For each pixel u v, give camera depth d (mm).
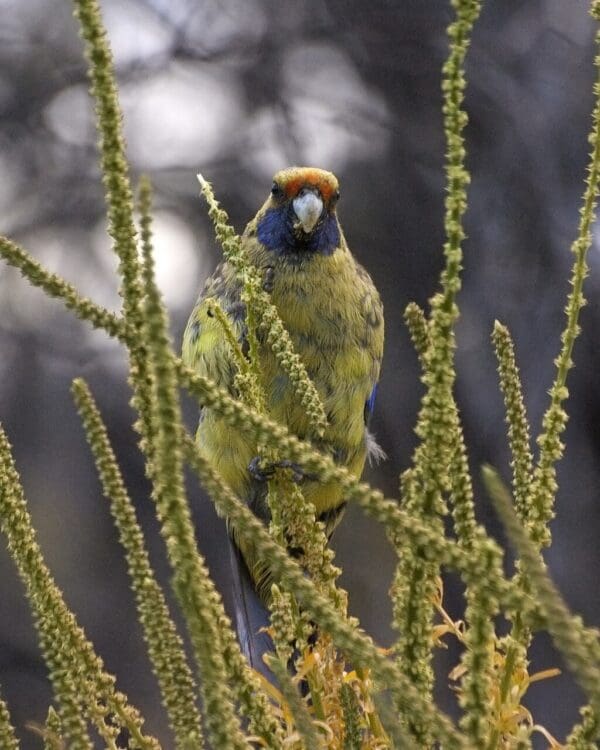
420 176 15578
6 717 3338
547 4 15273
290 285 7984
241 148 15859
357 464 8195
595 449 14102
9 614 15477
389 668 2773
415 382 15062
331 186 8141
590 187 3465
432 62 15930
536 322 14164
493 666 3352
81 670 3436
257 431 2918
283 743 3383
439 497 3135
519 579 3434
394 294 15227
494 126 15039
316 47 16203
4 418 16062
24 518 3416
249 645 6406
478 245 14727
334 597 4000
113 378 16078
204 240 15469
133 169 15703
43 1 16875
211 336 7574
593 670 2412
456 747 2732
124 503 3549
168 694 3465
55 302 16266
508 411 3771
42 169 16406
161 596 3512
